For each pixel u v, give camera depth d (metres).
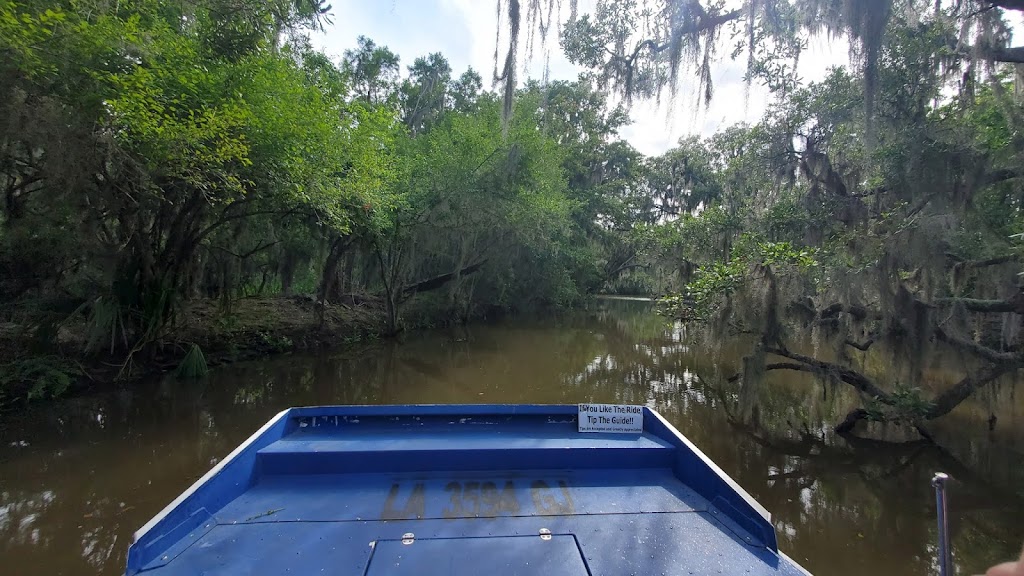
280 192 9.80
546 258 23.59
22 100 6.40
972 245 6.86
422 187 16.62
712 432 7.67
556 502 2.88
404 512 2.73
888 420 6.94
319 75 12.05
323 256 18.05
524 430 3.93
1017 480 5.96
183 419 7.90
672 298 9.79
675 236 15.44
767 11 7.12
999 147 6.91
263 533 2.49
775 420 8.12
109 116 7.13
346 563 2.25
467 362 13.61
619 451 3.40
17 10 6.29
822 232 9.57
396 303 18.14
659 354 14.97
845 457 6.72
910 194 7.58
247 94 8.91
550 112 27.38
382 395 9.77
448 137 18.42
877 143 7.71
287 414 3.78
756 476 6.20
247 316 14.88
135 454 6.50
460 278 19.59
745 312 7.89
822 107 9.52
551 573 2.21
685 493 3.03
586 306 31.00
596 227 29.66
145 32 7.77
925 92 7.43
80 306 9.38
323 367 12.30
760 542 2.47
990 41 6.48
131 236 9.38
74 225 8.57
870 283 7.02
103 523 4.79
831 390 7.73
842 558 4.51
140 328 10.17
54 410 8.02
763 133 11.05
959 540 4.80
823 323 8.06
